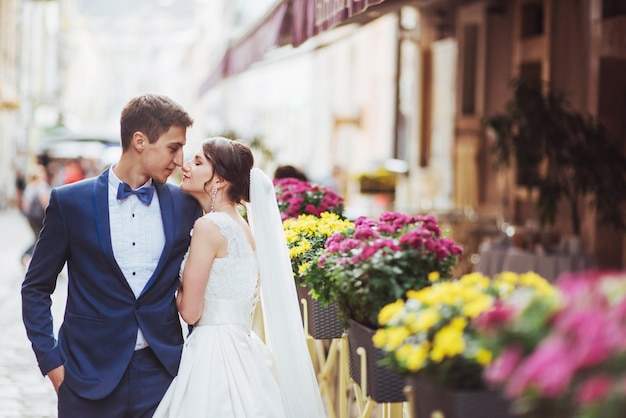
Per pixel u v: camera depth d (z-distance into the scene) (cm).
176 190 487
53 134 3709
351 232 492
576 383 252
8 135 4609
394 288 419
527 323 280
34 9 5144
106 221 457
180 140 466
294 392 500
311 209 750
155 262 466
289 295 504
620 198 1191
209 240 475
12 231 3105
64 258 462
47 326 456
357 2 714
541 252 1147
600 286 280
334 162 3466
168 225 470
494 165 1245
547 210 1202
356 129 3303
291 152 4584
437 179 2062
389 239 437
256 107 5244
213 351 477
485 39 1788
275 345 504
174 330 473
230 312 485
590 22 1386
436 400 326
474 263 1438
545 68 1532
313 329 554
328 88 3806
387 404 455
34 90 5359
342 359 557
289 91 4619
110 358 456
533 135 1193
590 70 1380
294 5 972
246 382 477
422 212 1592
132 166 464
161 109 462
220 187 493
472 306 324
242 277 486
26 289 455
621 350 245
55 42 6284
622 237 1341
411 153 2308
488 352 302
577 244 1164
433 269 432
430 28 2108
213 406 468
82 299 459
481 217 1548
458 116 1878
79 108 9288
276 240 505
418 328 331
